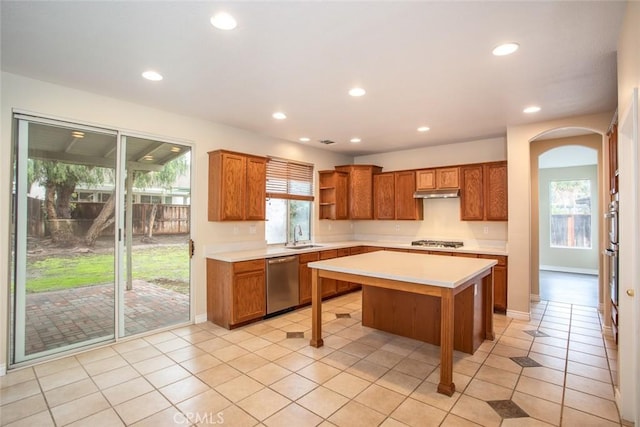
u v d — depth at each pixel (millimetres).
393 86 3066
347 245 5570
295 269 4621
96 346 3305
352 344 3400
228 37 2230
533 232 5238
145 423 2115
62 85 3066
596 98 3350
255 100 3455
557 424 2105
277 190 5270
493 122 4230
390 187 5898
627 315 2170
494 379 2676
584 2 1839
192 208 4082
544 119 4086
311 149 5820
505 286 4434
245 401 2357
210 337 3596
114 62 2604
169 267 3914
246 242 4695
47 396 2430
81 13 1958
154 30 2146
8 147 2816
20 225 2936
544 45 2314
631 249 2176
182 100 3461
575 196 7773
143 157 3699
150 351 3225
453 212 5555
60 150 3156
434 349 3271
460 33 2170
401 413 2217
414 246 5250
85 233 3301
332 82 2984
